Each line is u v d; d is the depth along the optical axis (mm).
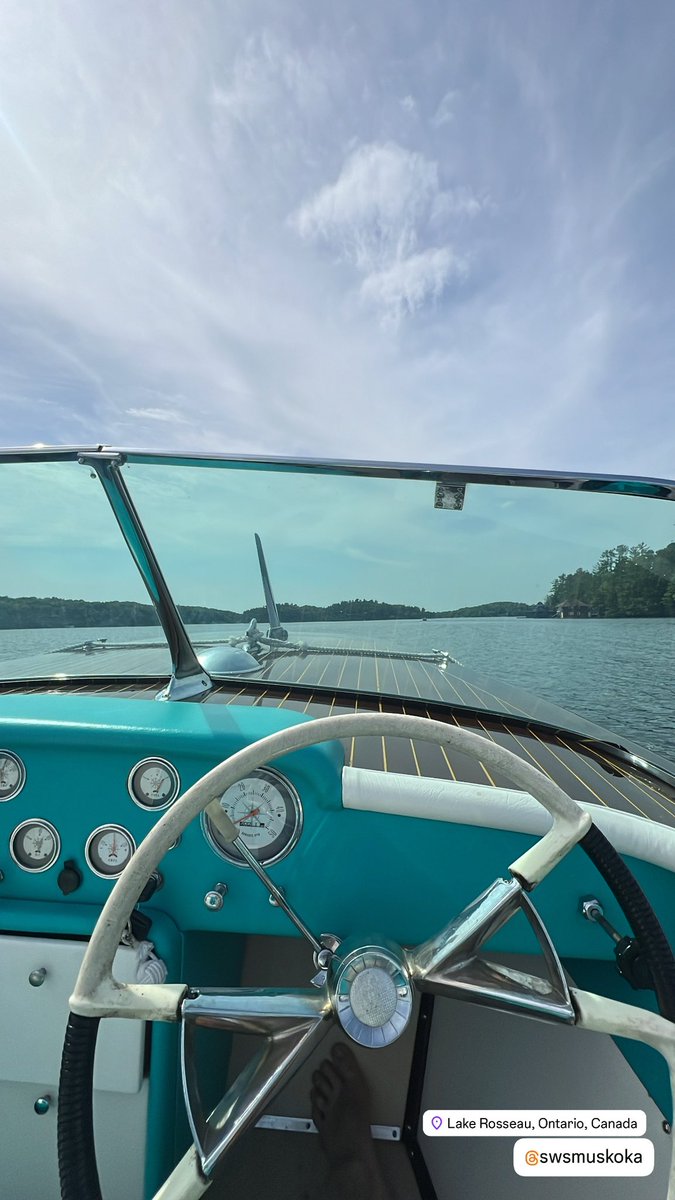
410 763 1552
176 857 1125
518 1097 1386
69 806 1134
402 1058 1519
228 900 1126
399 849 1112
